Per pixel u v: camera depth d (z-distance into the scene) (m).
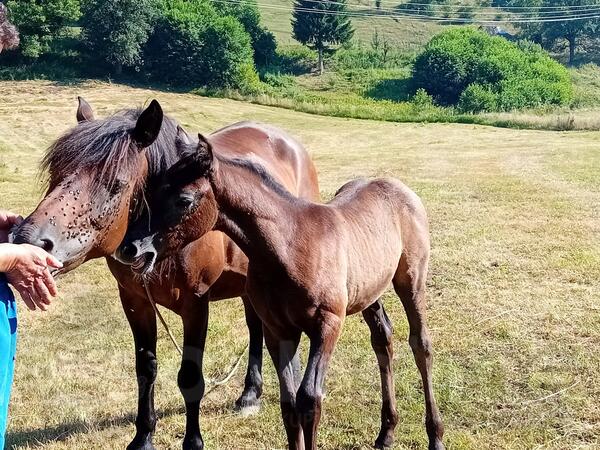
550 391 4.89
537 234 9.18
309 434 3.32
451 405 4.74
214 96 34.78
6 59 35.31
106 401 5.13
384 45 52.91
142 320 4.31
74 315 6.95
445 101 42.41
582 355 5.42
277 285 3.43
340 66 48.69
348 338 5.99
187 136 3.84
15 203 12.22
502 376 5.13
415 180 14.00
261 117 28.48
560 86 41.19
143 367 4.34
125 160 3.42
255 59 47.19
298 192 5.54
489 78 41.91
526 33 62.50
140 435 4.34
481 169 15.29
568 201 11.27
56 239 3.15
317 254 3.45
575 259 7.97
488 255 8.25
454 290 7.07
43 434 4.65
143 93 32.78
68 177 3.31
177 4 39.34
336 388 5.08
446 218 10.32
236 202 3.34
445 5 71.12
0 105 27.06
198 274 4.14
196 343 4.25
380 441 4.30
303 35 48.19
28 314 6.99
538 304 6.56
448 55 42.59
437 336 5.91
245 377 5.18
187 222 3.25
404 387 4.95
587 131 24.59
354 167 16.44
